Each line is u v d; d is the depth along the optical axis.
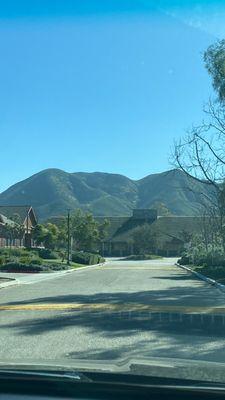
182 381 3.75
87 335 11.00
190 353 9.12
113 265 58.78
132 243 96.19
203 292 21.62
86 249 81.94
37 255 58.94
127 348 9.57
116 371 4.00
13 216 80.69
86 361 4.59
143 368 4.16
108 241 102.12
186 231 91.56
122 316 13.91
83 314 14.32
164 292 21.53
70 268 45.94
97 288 23.70
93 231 81.75
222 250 40.78
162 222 102.69
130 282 28.14
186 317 13.77
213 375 3.96
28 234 83.19
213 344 9.99
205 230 49.53
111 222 107.06
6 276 33.03
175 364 4.39
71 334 11.13
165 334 11.11
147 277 33.31
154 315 14.12
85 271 43.28
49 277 33.47
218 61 28.81
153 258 85.06
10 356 8.73
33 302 17.56
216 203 39.88
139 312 14.73
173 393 3.63
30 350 9.36
